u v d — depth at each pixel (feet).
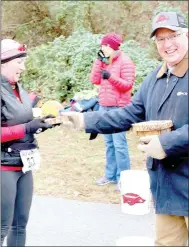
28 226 10.29
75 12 33.60
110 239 9.30
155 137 6.51
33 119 8.72
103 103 13.52
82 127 8.12
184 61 6.64
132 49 26.03
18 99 8.72
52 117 8.77
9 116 8.30
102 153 18.69
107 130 8.05
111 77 13.32
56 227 10.21
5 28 34.12
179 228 7.29
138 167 15.58
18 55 8.43
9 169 8.49
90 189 14.14
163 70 6.93
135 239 7.80
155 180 7.03
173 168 6.70
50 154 18.31
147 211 8.28
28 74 27.63
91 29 33.63
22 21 34.78
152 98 7.08
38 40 34.50
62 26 34.42
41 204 12.23
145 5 33.58
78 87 25.17
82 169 16.40
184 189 6.68
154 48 26.32
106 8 33.55
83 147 19.47
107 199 12.97
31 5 34.53
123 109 7.95
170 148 6.42
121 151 13.85
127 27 32.83
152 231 8.84
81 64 25.57
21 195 9.05
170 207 6.84
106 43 13.46
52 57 28.09
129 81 13.51
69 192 13.76
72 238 9.53
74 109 12.48
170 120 6.73
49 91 26.27
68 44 27.73
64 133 21.20
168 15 6.78
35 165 8.84
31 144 8.75
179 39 6.66
